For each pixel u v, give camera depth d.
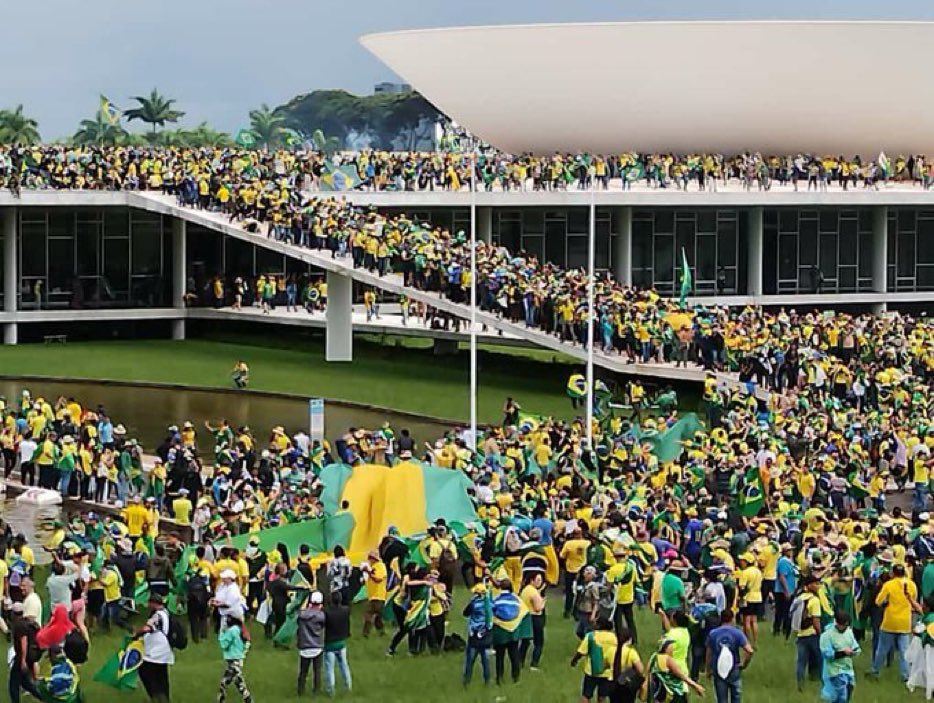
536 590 35.59
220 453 53.94
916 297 104.50
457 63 108.50
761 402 67.50
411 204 94.75
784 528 42.75
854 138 107.56
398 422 69.50
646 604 40.59
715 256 101.31
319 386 77.19
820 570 37.41
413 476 44.25
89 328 94.81
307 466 52.66
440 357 85.62
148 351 87.94
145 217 93.62
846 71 105.56
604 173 95.75
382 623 39.38
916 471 51.84
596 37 105.06
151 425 68.31
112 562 39.34
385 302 94.62
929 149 108.50
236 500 46.28
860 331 74.00
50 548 41.62
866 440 55.72
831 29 104.44
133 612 39.59
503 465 51.53
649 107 105.94
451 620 40.19
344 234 82.38
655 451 55.81
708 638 32.62
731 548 39.94
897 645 35.28
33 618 33.75
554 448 54.22
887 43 105.06
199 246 95.62
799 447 54.09
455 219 98.50
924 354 72.06
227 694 34.53
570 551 40.47
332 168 94.69
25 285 92.06
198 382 78.25
